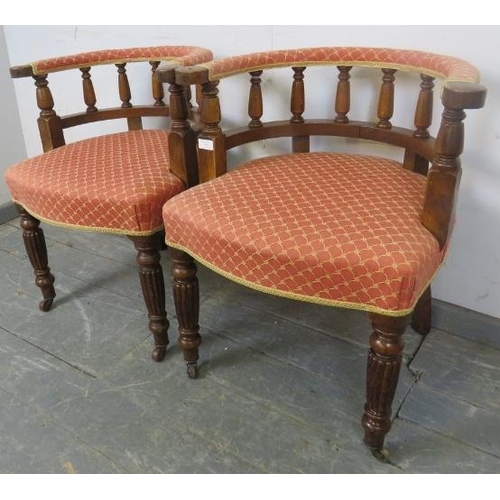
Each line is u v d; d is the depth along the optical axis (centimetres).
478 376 115
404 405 107
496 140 107
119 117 139
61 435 102
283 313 137
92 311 140
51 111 127
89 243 176
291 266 78
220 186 95
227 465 95
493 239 117
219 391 112
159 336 118
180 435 101
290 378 115
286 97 131
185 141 102
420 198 88
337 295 78
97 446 100
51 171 111
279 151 140
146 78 155
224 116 143
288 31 121
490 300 124
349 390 111
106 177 106
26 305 143
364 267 74
